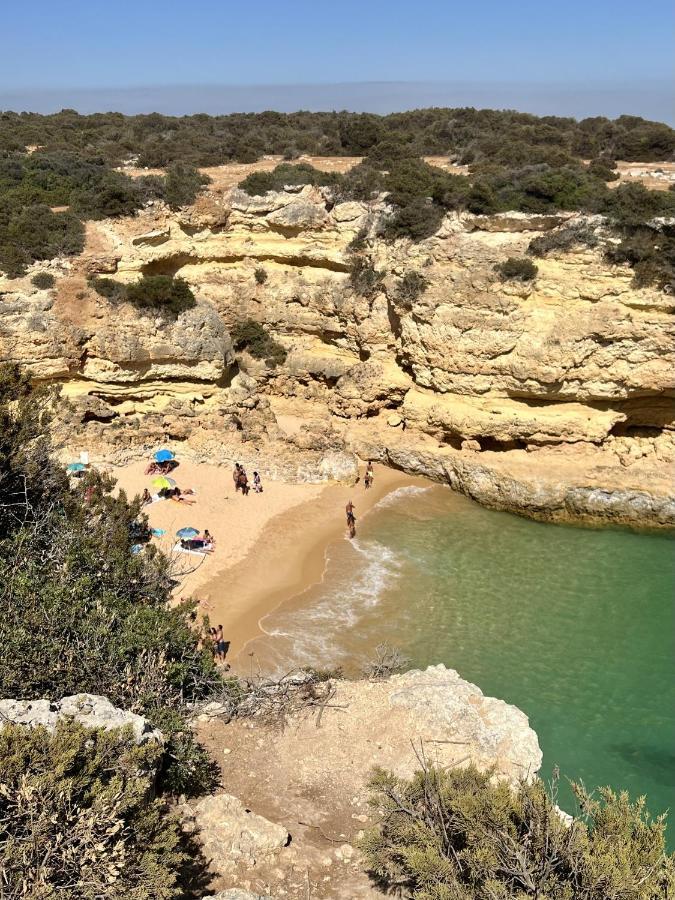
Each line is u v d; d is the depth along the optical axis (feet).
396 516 126.82
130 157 199.52
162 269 148.25
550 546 118.11
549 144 194.80
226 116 261.03
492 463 130.52
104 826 36.17
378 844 45.01
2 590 58.65
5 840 35.12
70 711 45.83
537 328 122.83
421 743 57.41
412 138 211.20
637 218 115.34
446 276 127.85
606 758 75.56
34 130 221.05
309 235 147.43
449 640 94.94
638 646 93.81
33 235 134.41
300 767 57.06
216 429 142.20
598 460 127.65
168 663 61.52
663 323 117.19
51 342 129.80
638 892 35.58
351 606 102.12
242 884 44.65
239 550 114.52
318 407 153.07
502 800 41.98
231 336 154.92
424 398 138.31
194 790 53.01
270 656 90.53
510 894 36.37
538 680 87.81
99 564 73.41
